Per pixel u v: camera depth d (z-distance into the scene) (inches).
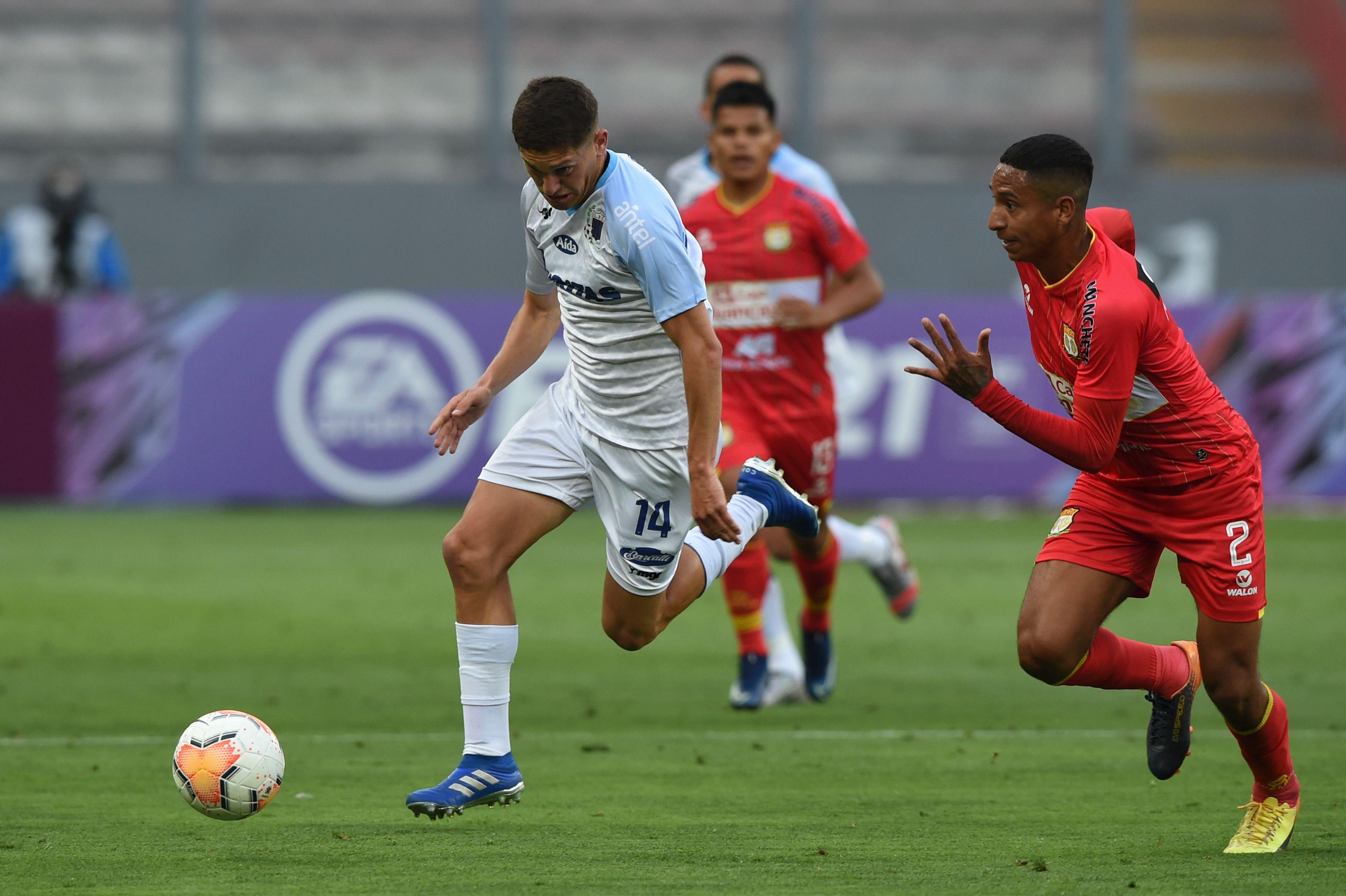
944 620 1263.5
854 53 2878.9
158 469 1908.2
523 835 593.9
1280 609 1305.4
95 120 2755.9
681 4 2849.4
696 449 581.6
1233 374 1905.8
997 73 2881.4
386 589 1396.4
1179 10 2965.1
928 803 658.8
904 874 530.0
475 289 2672.2
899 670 1048.8
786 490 687.7
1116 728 848.3
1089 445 567.5
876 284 917.8
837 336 1082.1
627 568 633.6
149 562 1544.0
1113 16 2824.8
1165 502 593.3
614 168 583.8
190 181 2647.6
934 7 2886.3
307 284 2657.5
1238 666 580.1
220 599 1336.1
